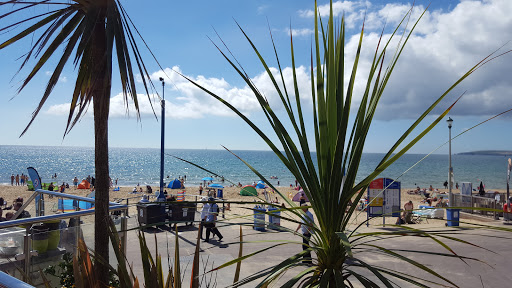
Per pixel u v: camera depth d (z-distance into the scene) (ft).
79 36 13.03
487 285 27.22
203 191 172.55
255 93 6.99
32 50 11.75
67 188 188.65
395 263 32.04
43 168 431.84
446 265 31.81
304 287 6.86
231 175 337.52
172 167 453.17
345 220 6.99
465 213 62.34
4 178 325.01
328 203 6.84
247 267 29.35
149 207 44.93
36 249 14.96
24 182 254.47
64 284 15.12
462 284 27.37
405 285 26.16
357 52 6.91
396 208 54.24
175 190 176.86
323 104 6.92
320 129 6.91
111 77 12.89
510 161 69.10
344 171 7.04
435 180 330.75
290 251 34.78
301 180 7.09
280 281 26.08
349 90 6.82
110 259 16.84
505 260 33.24
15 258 14.25
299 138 7.06
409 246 38.17
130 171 397.80
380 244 38.37
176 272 7.95
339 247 6.89
